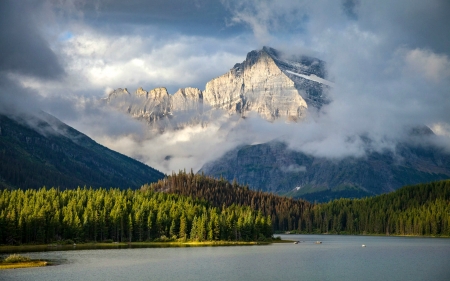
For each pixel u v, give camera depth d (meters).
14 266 196.88
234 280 180.38
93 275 183.50
